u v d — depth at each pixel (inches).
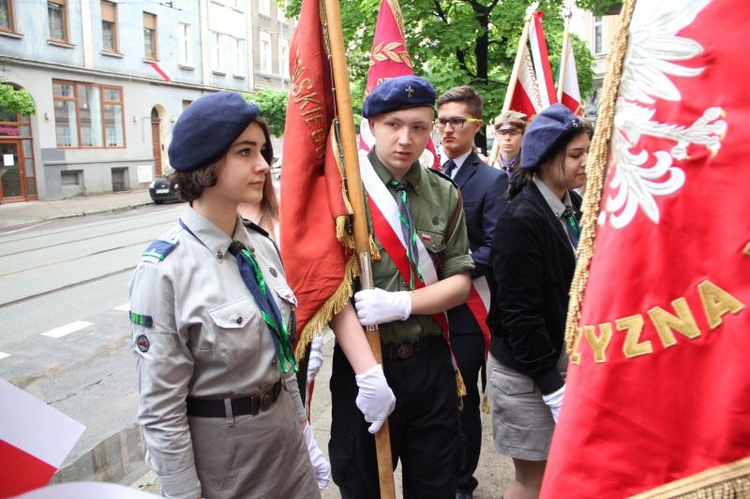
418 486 86.6
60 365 208.7
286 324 71.3
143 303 61.0
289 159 82.6
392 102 80.9
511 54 394.3
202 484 64.9
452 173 125.0
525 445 86.0
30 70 786.8
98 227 580.4
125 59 933.2
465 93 122.0
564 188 85.2
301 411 75.9
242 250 66.1
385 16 119.3
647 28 35.7
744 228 31.6
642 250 34.9
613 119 38.1
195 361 63.2
